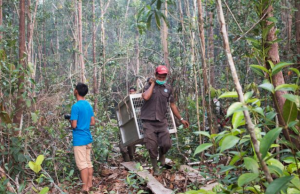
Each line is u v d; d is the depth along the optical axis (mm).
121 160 7105
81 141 4871
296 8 7379
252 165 1731
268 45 2551
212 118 5816
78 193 4855
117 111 6152
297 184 1586
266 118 1665
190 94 6898
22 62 5598
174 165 5270
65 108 7051
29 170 5113
